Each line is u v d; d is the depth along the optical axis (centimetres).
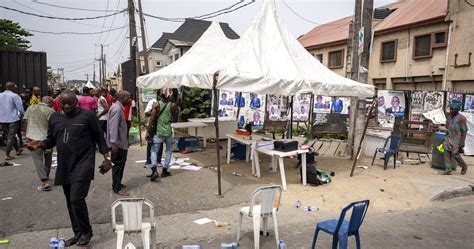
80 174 422
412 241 495
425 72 1877
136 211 378
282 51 756
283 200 653
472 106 1418
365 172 866
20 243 447
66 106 427
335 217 578
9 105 895
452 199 719
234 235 491
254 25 784
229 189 698
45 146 439
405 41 1992
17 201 598
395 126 1232
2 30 3359
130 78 1973
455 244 487
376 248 468
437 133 941
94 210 568
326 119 1496
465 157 1165
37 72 1231
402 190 728
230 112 1503
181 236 483
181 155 1031
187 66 890
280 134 1470
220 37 1010
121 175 662
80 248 434
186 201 626
